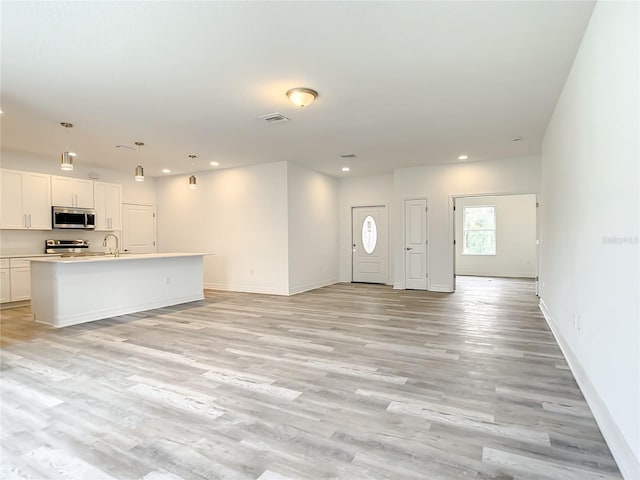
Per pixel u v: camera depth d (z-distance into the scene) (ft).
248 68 10.04
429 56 9.43
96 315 15.74
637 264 5.06
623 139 5.71
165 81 10.80
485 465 5.66
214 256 25.09
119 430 6.74
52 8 7.27
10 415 7.31
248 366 9.98
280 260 22.47
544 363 10.09
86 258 16.02
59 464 5.74
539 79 10.75
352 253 28.32
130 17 7.64
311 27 8.11
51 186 20.48
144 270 17.81
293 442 6.34
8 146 18.15
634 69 5.24
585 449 6.08
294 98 11.57
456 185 22.82
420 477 5.40
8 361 10.44
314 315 16.42
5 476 5.47
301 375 9.34
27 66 9.80
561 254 11.57
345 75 10.50
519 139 17.22
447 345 11.79
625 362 5.51
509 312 16.90
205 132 15.94
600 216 6.98
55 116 13.75
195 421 7.06
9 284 18.47
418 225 24.02
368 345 11.83
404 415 7.26
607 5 6.57
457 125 15.11
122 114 13.58
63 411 7.47
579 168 8.93
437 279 23.56
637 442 4.98
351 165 23.53
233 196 24.22
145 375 9.36
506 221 33.19
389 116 13.94
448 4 7.30
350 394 8.23
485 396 8.08
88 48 8.89
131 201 25.99
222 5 7.26
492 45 8.90
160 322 15.17
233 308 18.16
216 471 5.57
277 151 19.60
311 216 24.80
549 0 7.19
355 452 6.04
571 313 9.82
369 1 7.19
